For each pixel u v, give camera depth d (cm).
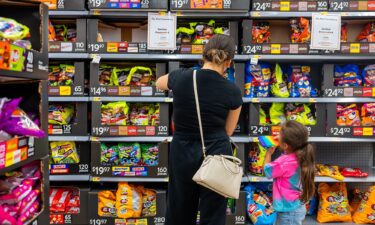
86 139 325
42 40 175
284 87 339
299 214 253
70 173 329
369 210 330
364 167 373
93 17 333
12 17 176
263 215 323
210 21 338
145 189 337
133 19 343
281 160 254
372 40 338
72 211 327
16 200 150
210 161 193
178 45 324
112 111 327
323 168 346
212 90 201
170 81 215
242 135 341
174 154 210
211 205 205
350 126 329
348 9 323
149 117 337
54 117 326
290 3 322
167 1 318
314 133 333
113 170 324
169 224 221
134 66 354
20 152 151
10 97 178
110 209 323
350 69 345
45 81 180
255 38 338
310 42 322
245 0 316
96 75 323
